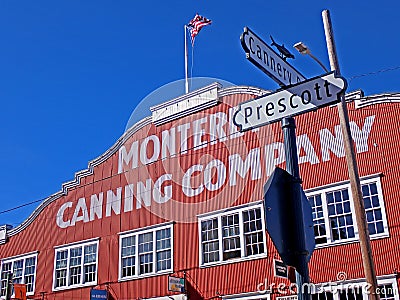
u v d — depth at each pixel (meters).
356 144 20.48
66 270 28.33
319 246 20.16
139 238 25.88
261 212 22.02
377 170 19.78
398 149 19.56
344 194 20.23
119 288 25.72
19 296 25.84
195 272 23.22
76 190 29.56
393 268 18.42
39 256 30.02
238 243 22.36
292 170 5.65
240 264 21.95
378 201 19.45
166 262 24.45
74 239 28.64
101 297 25.55
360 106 20.80
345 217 19.95
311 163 21.33
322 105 5.68
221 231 22.95
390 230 18.88
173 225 24.69
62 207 29.94
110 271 26.38
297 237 5.09
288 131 5.86
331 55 13.47
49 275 29.02
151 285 24.58
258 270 21.36
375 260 18.86
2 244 32.47
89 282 27.05
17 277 30.64
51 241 29.77
